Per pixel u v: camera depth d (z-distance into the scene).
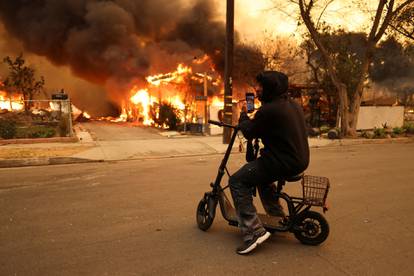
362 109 18.39
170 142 13.01
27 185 6.83
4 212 5.16
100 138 14.10
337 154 11.13
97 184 6.90
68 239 4.14
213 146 12.23
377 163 9.28
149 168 8.63
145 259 3.60
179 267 3.42
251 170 3.67
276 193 3.93
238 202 3.71
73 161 9.59
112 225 4.61
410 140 15.84
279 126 3.50
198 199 5.81
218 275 3.26
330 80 19.47
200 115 17.81
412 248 3.90
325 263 3.51
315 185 3.79
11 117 18.64
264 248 3.87
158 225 4.60
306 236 3.94
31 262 3.55
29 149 10.91
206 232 4.35
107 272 3.33
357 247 3.91
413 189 6.48
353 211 5.19
